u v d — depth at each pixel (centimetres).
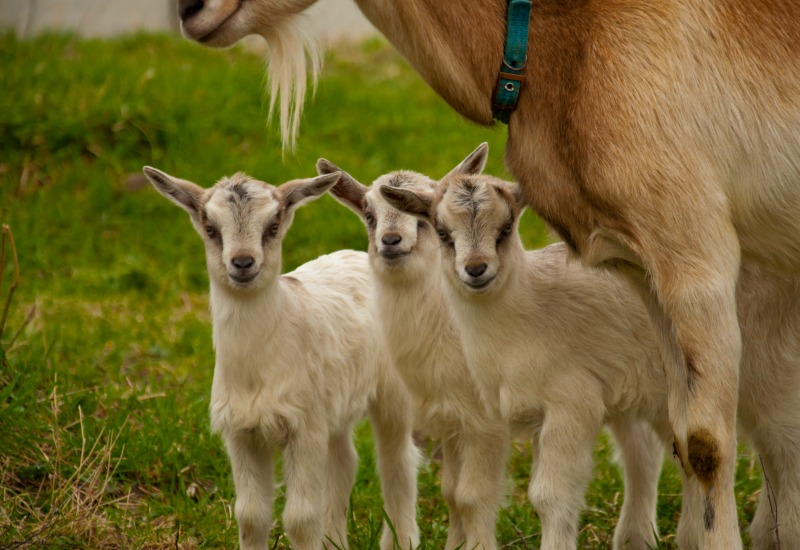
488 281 705
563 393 729
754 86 599
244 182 751
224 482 870
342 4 2280
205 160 1584
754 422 724
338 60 2047
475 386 771
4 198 1522
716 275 586
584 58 611
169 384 1054
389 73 2005
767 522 731
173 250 1421
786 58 603
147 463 872
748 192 607
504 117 640
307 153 1616
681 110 591
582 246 628
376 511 861
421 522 870
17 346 1021
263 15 627
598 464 955
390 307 785
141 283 1340
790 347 713
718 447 587
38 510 779
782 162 605
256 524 730
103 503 805
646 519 802
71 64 1841
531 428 753
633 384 752
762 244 629
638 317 750
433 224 756
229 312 722
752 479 890
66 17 2333
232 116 1706
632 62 598
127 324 1206
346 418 790
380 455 832
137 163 1598
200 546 771
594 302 748
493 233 716
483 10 629
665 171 586
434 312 776
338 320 798
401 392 827
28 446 848
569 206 620
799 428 716
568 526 722
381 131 1708
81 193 1542
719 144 596
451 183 741
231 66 1930
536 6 628
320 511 737
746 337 709
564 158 613
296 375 730
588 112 602
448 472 798
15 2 2322
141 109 1677
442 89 642
